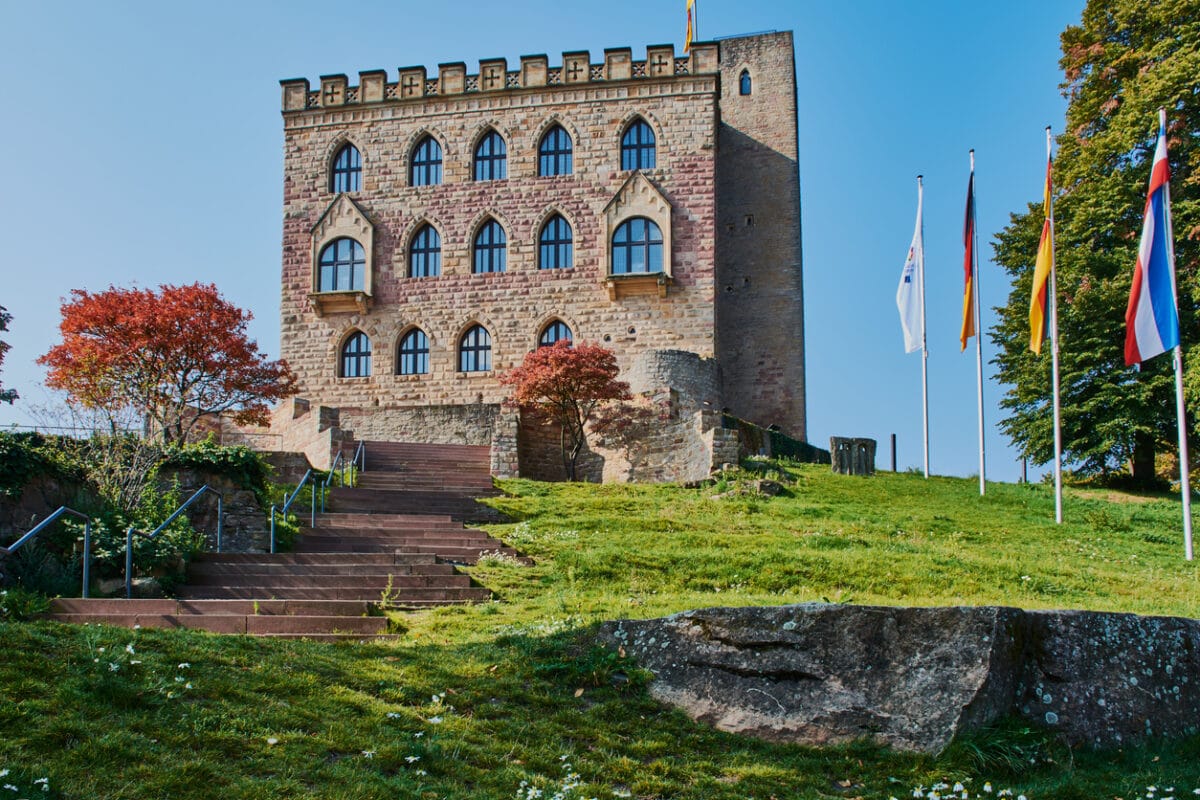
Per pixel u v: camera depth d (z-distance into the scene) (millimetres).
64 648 11570
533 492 32938
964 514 32125
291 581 19547
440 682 12812
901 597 20078
